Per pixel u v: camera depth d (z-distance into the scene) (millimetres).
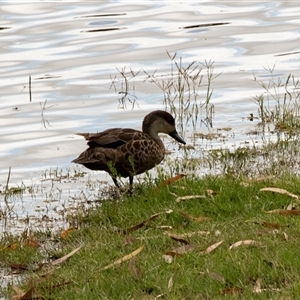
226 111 17625
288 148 14641
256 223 9875
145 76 20031
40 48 22312
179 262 8734
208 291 7906
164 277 8336
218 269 8297
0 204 12953
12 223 11953
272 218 9961
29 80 18812
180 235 9680
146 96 18781
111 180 13977
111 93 19016
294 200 10734
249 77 19656
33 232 11234
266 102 17984
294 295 7441
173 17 25328
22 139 16578
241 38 22891
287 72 19828
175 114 17328
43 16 25453
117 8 26500
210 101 18266
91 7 26594
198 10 26188
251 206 10609
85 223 11531
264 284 7934
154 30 23875
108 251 9586
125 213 11211
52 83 19797
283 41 22406
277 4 26672
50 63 21203
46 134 16797
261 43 22359
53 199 13062
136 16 25453
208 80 18625
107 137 12844
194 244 9297
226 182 11641
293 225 9562
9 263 9922
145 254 9242
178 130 16641
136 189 12523
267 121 16734
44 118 17703
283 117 16406
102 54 21781
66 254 9969
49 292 8562
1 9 26359
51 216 12188
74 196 13133
